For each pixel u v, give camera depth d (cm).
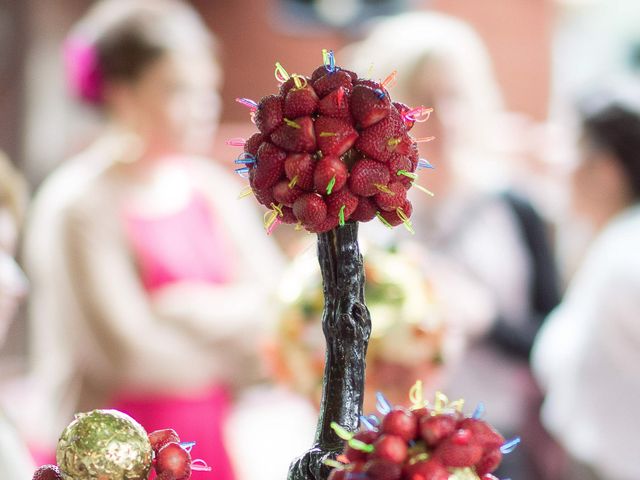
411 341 243
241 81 784
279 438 627
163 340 385
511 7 802
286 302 260
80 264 384
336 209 157
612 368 350
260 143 160
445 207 388
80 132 769
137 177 402
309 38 766
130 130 407
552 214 485
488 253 382
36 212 440
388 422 147
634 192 383
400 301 246
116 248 389
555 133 593
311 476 159
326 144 156
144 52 398
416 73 387
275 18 763
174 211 403
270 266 424
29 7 773
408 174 159
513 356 375
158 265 392
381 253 259
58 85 777
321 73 160
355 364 161
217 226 417
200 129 420
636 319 344
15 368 685
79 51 413
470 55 404
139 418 383
